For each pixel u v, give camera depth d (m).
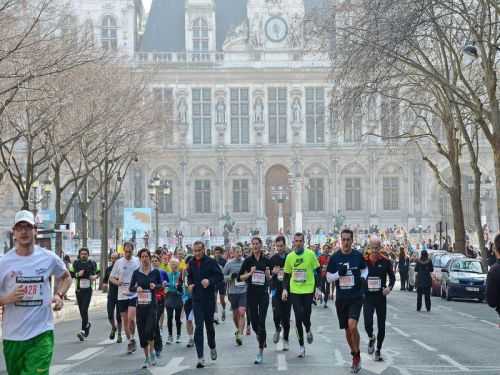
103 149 70.12
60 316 40.81
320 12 62.12
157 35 123.06
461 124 49.56
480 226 49.44
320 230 103.00
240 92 118.81
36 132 46.44
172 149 116.94
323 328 30.75
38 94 43.84
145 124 64.12
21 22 50.03
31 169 47.22
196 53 119.00
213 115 118.25
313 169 119.19
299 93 118.69
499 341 25.50
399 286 66.88
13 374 12.37
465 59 63.84
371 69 46.31
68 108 50.28
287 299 23.36
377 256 20.97
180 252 36.84
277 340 24.89
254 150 118.00
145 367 20.69
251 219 118.50
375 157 117.88
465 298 48.16
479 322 32.53
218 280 21.08
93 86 53.12
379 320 20.95
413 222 118.62
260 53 118.56
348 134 118.19
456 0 51.72
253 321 21.80
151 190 76.19
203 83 118.31
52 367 20.98
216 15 125.50
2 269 12.28
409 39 42.62
